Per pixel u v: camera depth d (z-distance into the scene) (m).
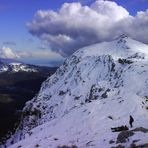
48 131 74.25
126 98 81.62
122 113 71.25
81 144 52.84
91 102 87.69
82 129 65.75
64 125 75.56
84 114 78.62
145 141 43.81
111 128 57.34
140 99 81.25
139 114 68.19
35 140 67.75
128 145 43.91
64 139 60.59
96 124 66.56
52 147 56.47
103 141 50.12
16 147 67.88
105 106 80.06
